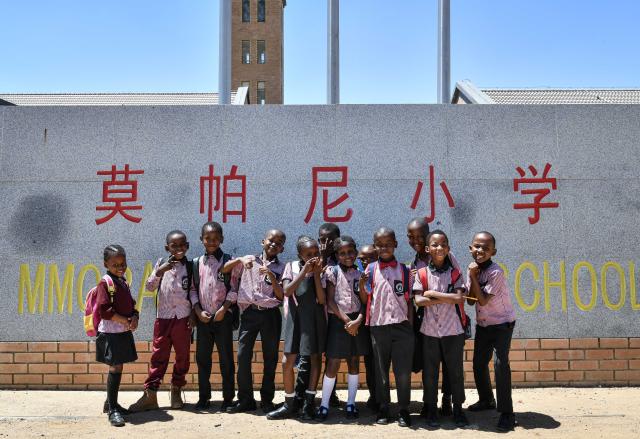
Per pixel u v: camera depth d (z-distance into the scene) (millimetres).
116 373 4785
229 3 6777
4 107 5887
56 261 5766
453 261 4730
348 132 5844
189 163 5832
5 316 5738
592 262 5770
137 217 5789
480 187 5801
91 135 5863
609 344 5715
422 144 5828
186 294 5102
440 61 7008
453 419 4672
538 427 4523
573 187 5820
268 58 41750
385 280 4699
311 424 4625
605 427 4512
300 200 5793
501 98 9906
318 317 4801
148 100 9336
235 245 5758
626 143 5859
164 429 4504
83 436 4344
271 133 5844
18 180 5828
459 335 4613
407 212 5777
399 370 4629
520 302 5730
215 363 5762
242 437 4297
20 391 5656
